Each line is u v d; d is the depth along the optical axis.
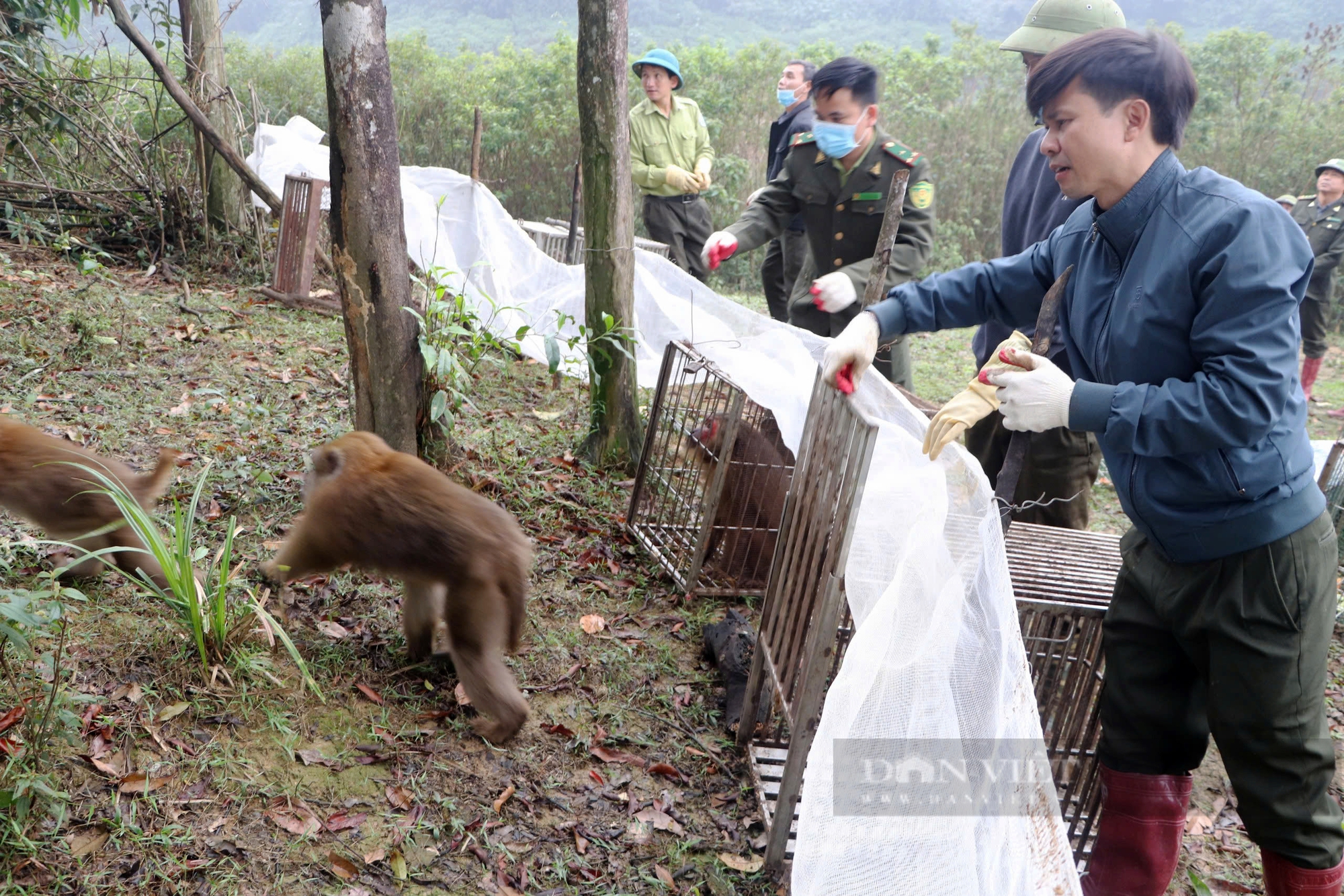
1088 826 3.04
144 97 9.50
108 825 2.71
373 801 3.01
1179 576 2.54
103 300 7.12
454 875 2.81
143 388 5.64
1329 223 9.89
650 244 8.76
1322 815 2.46
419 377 4.76
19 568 3.69
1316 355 10.20
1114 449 2.31
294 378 6.24
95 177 9.79
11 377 5.45
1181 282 2.33
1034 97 2.47
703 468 4.64
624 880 2.91
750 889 2.94
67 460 3.45
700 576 4.54
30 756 2.77
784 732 3.55
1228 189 2.32
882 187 5.22
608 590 4.43
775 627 3.26
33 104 9.05
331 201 4.46
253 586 3.83
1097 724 2.96
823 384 3.05
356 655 3.63
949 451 2.52
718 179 13.85
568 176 14.50
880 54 15.83
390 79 4.38
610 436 5.58
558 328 5.64
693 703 3.76
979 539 2.34
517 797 3.13
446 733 3.34
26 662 3.16
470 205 8.14
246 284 8.55
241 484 4.61
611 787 3.26
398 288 4.57
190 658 3.35
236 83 15.34
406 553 3.18
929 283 3.00
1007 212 4.62
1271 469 2.35
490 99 14.67
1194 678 2.71
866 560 2.81
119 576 3.71
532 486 5.13
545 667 3.80
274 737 3.16
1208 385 2.20
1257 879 3.43
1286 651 2.39
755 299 12.66
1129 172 2.41
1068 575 3.05
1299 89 15.41
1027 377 2.36
